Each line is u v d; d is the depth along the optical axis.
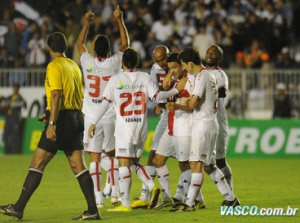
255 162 57.62
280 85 65.31
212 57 31.77
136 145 30.72
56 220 28.69
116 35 68.81
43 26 68.25
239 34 71.81
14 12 74.00
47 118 28.17
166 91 30.53
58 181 43.16
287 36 74.94
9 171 48.56
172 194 37.53
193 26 74.00
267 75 66.00
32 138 62.38
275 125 61.78
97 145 33.12
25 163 54.25
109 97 30.38
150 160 33.19
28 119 62.53
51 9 70.44
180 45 71.12
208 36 70.44
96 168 33.00
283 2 77.56
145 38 70.50
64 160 57.16
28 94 64.00
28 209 31.91
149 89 30.53
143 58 68.94
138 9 74.50
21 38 68.12
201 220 28.64
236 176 47.28
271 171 50.66
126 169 30.78
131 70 30.70
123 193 30.95
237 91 65.62
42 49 67.44
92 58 32.91
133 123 30.53
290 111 65.12
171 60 31.12
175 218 29.05
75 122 28.34
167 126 31.77
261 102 65.88
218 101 32.16
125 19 73.00
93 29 67.62
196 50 30.48
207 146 30.14
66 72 28.22
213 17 73.12
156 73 33.12
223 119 32.31
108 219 28.73
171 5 74.88
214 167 31.36
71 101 28.34
